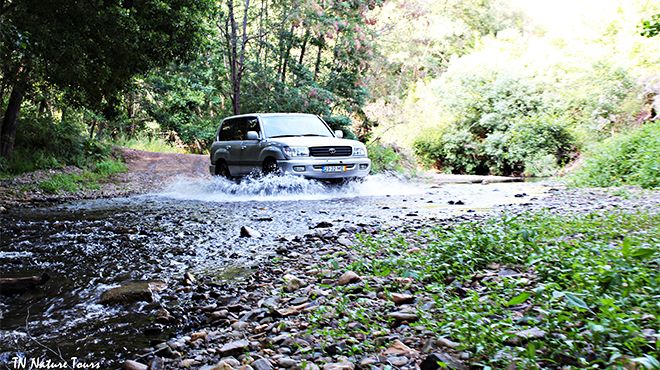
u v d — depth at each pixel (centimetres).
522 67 2830
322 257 548
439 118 2961
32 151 1698
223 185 1332
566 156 2425
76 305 416
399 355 288
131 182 1639
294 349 312
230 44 2252
